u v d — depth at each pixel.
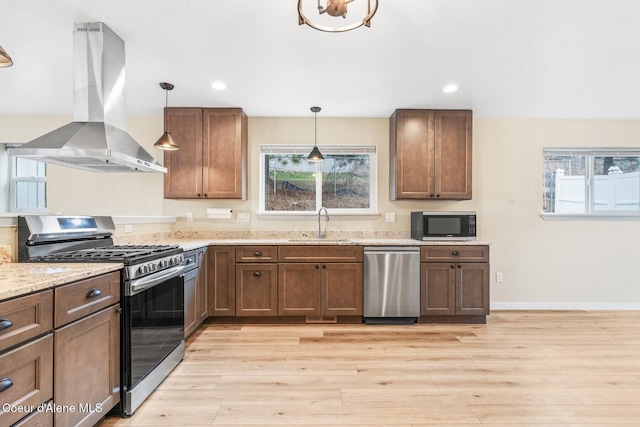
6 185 3.79
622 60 2.44
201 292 2.97
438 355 2.48
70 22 1.99
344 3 1.42
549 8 1.84
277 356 2.46
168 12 1.88
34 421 1.19
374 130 3.82
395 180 3.53
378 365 2.31
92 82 2.06
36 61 2.46
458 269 3.22
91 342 1.49
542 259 3.77
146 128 3.76
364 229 3.79
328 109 3.56
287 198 3.91
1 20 1.95
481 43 2.22
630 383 2.08
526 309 3.74
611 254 3.77
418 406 1.82
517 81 2.82
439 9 1.85
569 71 2.63
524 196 3.79
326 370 2.24
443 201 3.79
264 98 3.24
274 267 3.20
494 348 2.62
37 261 1.74
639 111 3.54
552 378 2.13
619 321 3.31
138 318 1.81
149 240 3.16
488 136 3.79
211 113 3.47
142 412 1.76
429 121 3.49
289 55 2.39
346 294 3.20
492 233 3.78
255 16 1.92
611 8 1.84
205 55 2.39
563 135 3.79
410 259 3.19
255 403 1.84
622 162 3.87
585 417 1.72
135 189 3.74
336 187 3.92
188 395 1.93
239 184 3.48
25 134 3.68
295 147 3.84
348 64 2.53
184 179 3.46
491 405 1.83
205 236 3.75
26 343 1.16
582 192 3.88
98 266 1.59
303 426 1.65
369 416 1.73
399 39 2.17
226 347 2.63
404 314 3.19
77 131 2.03
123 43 2.21
